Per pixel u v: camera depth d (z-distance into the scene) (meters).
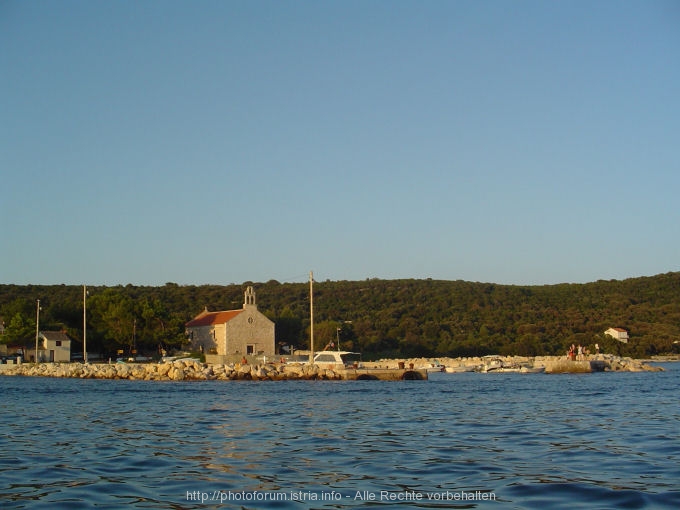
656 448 22.81
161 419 33.12
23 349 113.69
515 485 17.11
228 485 17.17
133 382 72.12
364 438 25.94
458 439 25.55
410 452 22.38
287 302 194.38
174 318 124.25
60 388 60.25
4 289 177.00
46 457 21.45
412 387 61.75
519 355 145.12
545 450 22.62
